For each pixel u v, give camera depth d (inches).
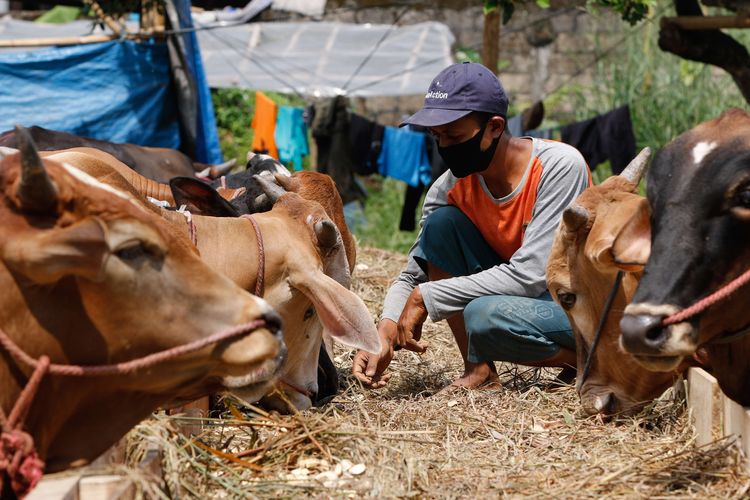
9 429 99.0
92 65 319.9
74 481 108.6
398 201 469.7
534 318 168.4
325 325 149.9
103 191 100.9
